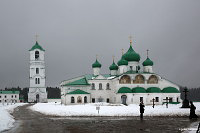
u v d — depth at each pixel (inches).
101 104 3368.6
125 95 3654.0
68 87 3959.2
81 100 3782.0
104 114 2000.5
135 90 3644.2
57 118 1812.3
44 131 1139.9
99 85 3969.0
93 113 2037.4
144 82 3814.0
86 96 3814.0
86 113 2050.9
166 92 3693.4
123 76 3779.5
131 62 4028.1
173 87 3791.8
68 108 2517.2
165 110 2021.4
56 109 2466.8
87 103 3715.6
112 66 4414.4
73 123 1460.4
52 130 1172.5
